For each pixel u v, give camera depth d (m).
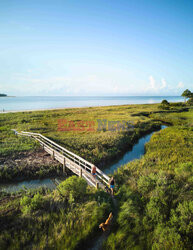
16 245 4.82
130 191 7.92
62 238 5.23
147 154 15.75
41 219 6.12
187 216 5.63
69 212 6.59
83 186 7.91
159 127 33.91
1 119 35.75
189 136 21.61
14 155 14.34
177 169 10.20
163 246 4.86
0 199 8.34
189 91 88.88
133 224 6.02
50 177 11.66
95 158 14.55
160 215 5.97
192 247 4.77
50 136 21.36
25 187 9.99
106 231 5.85
